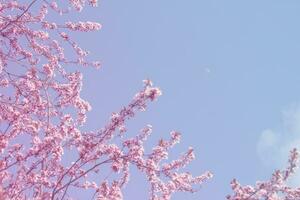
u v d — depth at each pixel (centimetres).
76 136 1020
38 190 974
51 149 998
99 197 959
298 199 795
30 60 1163
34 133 1063
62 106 1134
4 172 997
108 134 973
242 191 811
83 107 1144
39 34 1159
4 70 1094
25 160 992
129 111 955
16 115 1066
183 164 980
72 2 1168
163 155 957
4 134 1035
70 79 1162
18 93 1118
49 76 1118
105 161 935
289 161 810
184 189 981
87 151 968
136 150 950
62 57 1201
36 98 1103
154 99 934
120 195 980
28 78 1098
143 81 937
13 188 962
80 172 999
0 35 1118
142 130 977
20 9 1159
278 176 803
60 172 1001
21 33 1139
